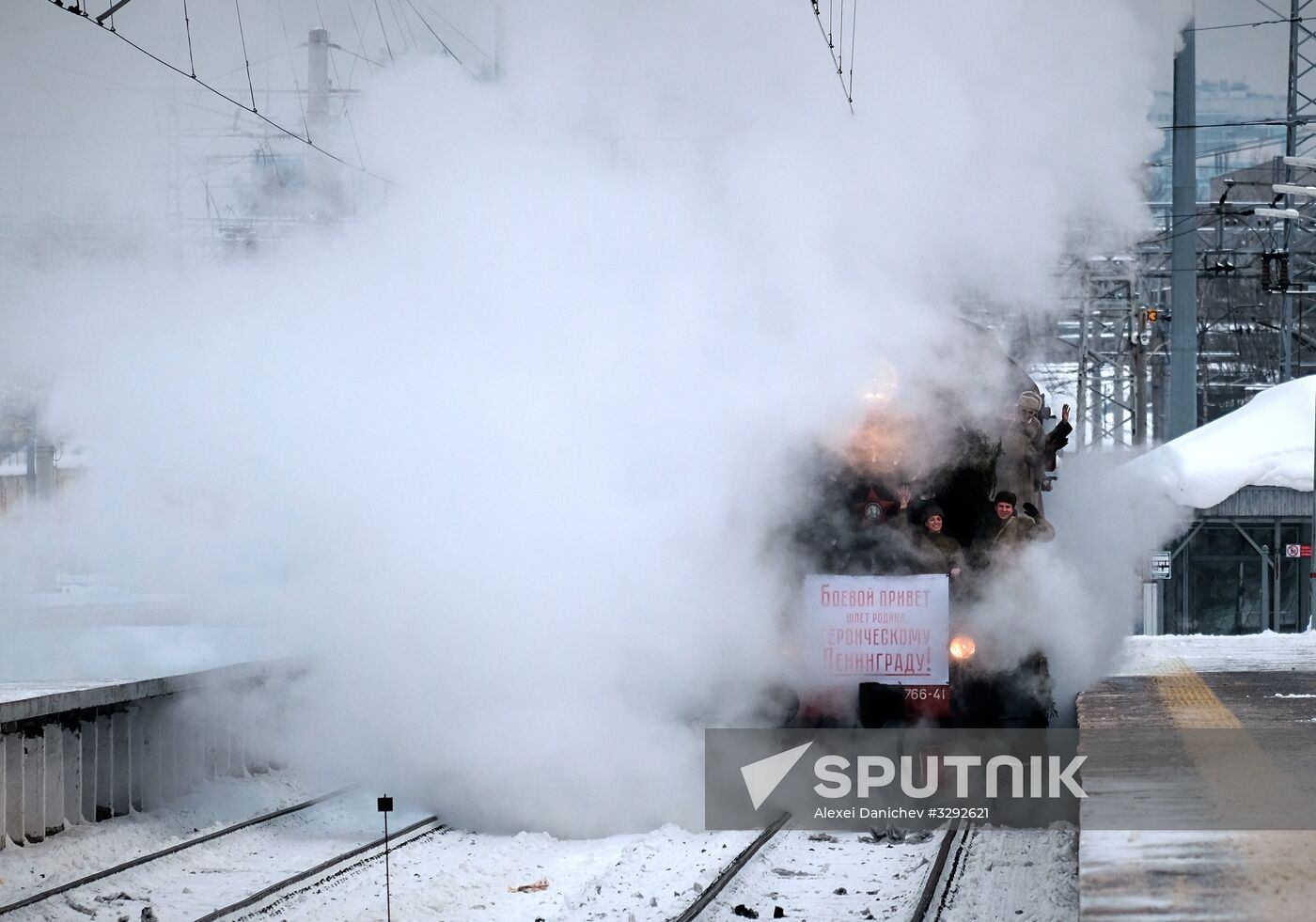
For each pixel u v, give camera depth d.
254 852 11.59
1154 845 7.30
